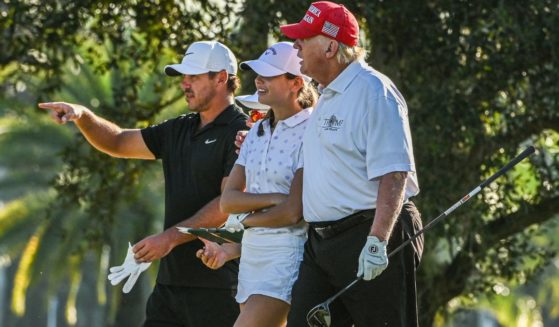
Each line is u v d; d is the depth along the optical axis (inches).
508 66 1153.4
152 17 1282.0
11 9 1275.8
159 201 2383.1
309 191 645.9
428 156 1182.9
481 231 1212.5
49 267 2620.6
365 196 629.3
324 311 619.2
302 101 703.1
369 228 631.2
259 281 700.0
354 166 627.5
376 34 1192.8
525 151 641.6
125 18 1296.8
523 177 1269.7
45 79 1332.4
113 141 810.8
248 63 700.7
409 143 618.2
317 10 641.0
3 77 1359.5
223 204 711.7
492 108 1179.3
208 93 767.1
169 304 788.6
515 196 1220.5
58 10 1285.7
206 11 1236.5
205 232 710.5
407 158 613.6
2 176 2610.7
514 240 1279.5
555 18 1124.5
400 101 624.7
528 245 1331.2
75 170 1450.5
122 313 2662.4
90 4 1280.8
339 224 635.5
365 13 1144.8
